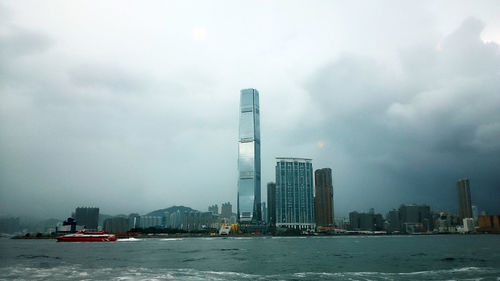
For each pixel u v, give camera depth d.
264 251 198.12
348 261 130.88
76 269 102.50
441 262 124.44
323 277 87.75
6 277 87.25
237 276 89.06
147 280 82.31
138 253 176.00
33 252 184.12
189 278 85.31
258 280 83.19
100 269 102.56
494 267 106.62
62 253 175.75
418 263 121.25
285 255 164.75
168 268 106.00
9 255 160.62
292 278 86.25
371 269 103.94
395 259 139.00
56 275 90.31
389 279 84.44
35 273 94.00
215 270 101.50
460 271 96.88
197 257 149.75
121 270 100.31
